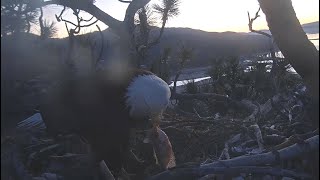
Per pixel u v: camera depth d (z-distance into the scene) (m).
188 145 1.02
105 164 0.78
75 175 0.79
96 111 0.75
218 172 0.68
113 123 0.76
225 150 0.89
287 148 0.71
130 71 0.80
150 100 0.75
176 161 0.97
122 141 0.78
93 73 0.77
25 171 0.64
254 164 0.71
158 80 0.78
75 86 0.74
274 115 1.29
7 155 0.60
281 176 0.69
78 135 0.78
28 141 0.72
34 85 0.62
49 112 0.71
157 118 0.80
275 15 0.61
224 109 1.41
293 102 1.30
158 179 0.70
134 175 0.81
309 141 0.69
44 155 0.84
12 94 0.55
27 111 0.62
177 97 1.36
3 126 0.55
